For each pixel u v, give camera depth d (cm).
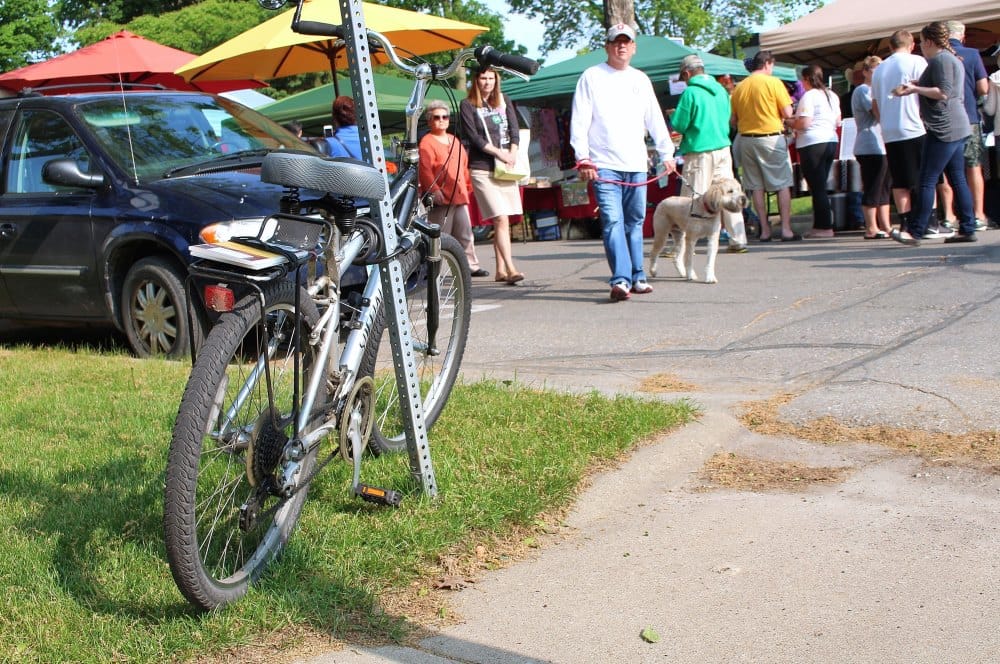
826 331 645
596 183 820
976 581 308
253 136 782
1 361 679
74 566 321
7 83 1325
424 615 302
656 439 446
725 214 1105
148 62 1312
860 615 292
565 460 409
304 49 1098
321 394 328
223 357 285
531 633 290
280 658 276
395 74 2341
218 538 307
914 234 1030
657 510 381
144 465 416
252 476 298
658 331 696
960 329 614
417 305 447
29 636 280
